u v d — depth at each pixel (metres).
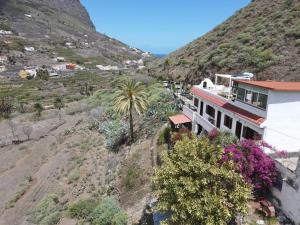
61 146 46.69
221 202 13.38
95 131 49.09
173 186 13.98
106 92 79.06
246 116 20.36
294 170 15.47
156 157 28.09
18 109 82.25
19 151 48.53
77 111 71.69
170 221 14.73
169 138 29.41
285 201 15.29
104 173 32.72
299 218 14.21
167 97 44.59
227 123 23.61
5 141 54.50
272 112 18.53
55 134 55.22
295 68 40.03
